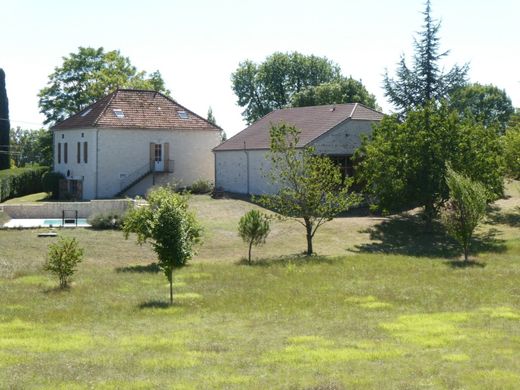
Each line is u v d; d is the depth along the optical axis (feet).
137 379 42.52
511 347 51.01
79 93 233.76
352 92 261.03
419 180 128.26
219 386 40.70
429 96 205.46
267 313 66.69
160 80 256.52
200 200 167.22
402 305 70.28
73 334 56.90
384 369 44.52
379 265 97.81
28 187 207.31
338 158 161.27
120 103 195.31
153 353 49.78
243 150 173.17
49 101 232.94
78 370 44.68
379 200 135.74
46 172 203.62
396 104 208.95
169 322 62.64
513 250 112.47
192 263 102.83
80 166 192.85
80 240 119.24
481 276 87.86
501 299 72.84
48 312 66.54
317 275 89.66
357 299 73.05
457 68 207.21
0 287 80.43
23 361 47.32
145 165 192.24
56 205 150.51
